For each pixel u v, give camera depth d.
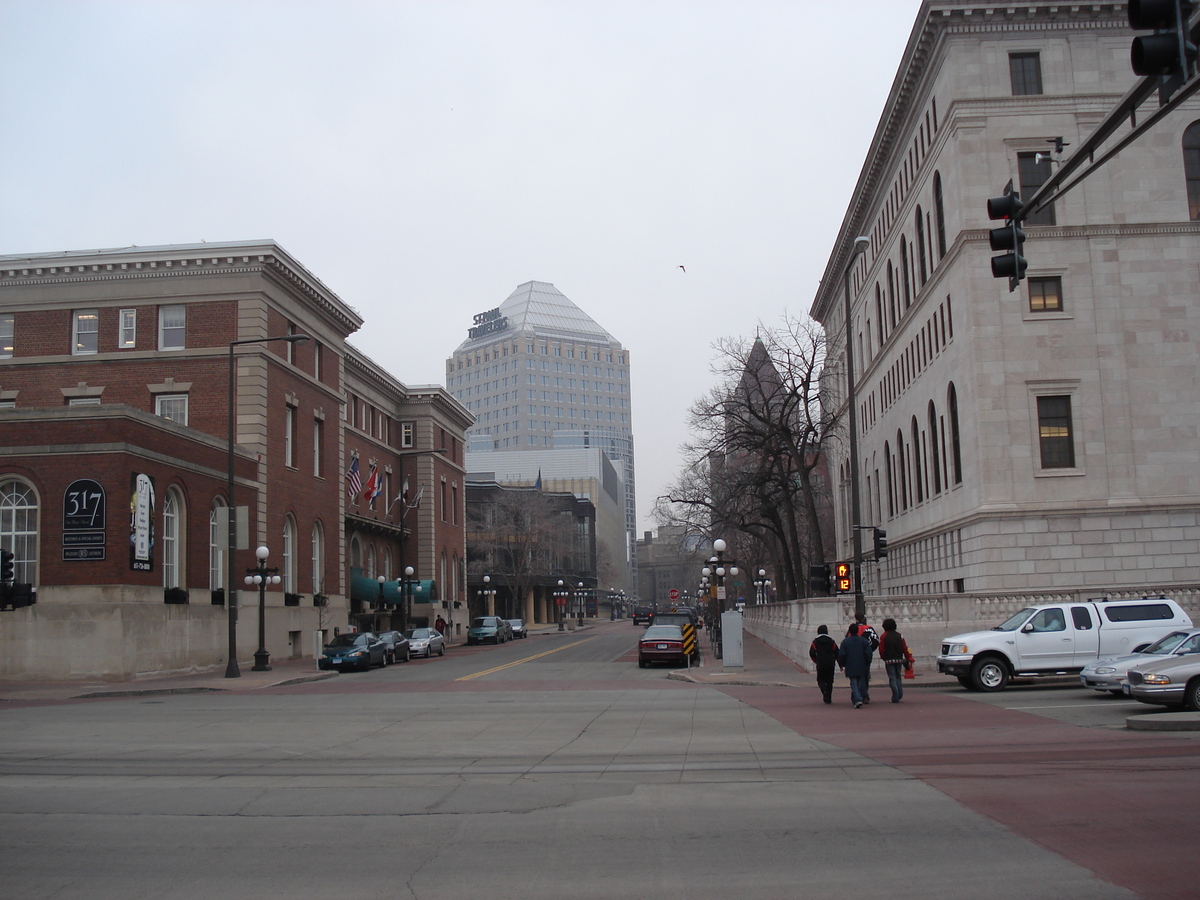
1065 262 42.22
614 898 7.96
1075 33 43.16
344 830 10.62
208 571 42.38
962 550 45.00
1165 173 42.50
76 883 8.67
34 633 35.53
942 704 22.67
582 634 96.12
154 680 36.28
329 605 55.69
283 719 22.62
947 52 43.84
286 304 51.25
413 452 78.94
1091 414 41.59
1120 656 23.41
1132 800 11.03
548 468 191.62
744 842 9.67
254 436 47.06
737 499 60.09
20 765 15.70
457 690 31.19
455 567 86.06
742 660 36.81
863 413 73.50
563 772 14.25
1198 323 41.88
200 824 11.02
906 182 54.94
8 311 48.50
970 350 42.41
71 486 36.03
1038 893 7.77
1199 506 40.81
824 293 85.00
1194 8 8.74
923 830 9.93
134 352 47.81
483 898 8.05
